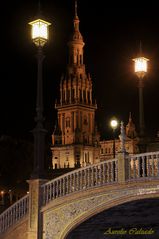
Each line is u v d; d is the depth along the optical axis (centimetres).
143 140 2291
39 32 2044
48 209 1909
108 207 1678
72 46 11700
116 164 1670
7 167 8631
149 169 1577
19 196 5488
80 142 10806
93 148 11131
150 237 1811
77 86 11344
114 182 1659
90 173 1767
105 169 1716
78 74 11550
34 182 1972
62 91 11500
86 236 1959
